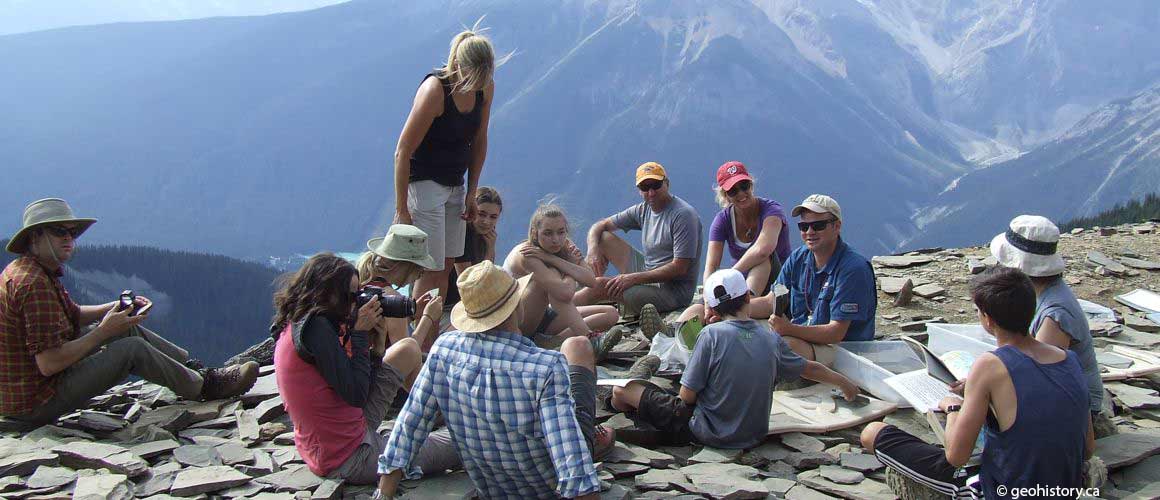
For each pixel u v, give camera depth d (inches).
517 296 146.9
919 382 216.8
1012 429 145.7
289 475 174.1
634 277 319.6
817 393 227.9
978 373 148.7
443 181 270.4
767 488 175.5
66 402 201.3
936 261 411.8
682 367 248.8
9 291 190.9
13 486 166.6
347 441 172.7
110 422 202.5
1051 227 180.9
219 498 165.5
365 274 219.0
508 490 153.9
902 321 321.1
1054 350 150.4
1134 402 223.3
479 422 145.1
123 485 166.6
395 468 148.8
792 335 234.2
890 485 174.1
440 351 150.4
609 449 192.5
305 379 169.6
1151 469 184.1
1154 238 445.1
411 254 216.8
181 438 202.5
